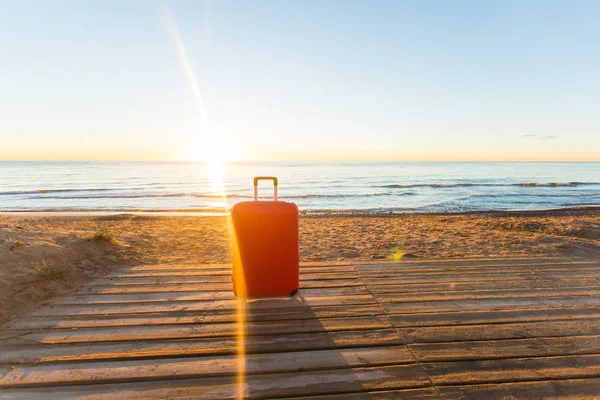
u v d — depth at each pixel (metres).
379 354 2.61
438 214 16.34
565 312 3.33
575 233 8.09
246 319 3.18
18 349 2.65
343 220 12.08
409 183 43.69
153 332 2.92
